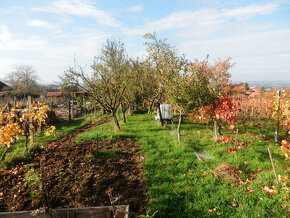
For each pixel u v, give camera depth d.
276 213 4.79
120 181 6.43
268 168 7.23
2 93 50.25
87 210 4.30
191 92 10.18
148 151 9.16
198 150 9.65
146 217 4.23
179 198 5.57
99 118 21.11
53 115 18.84
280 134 13.23
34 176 5.65
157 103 15.70
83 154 8.60
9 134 7.10
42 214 4.29
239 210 4.94
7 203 5.23
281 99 11.17
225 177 6.49
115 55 14.61
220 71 17.03
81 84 13.79
